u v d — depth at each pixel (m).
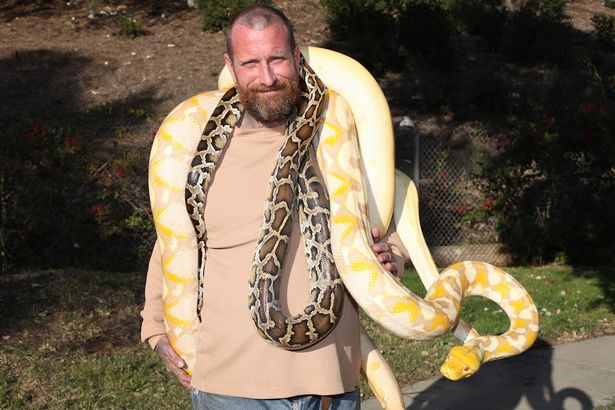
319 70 4.32
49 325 9.34
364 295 3.76
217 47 28.83
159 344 4.19
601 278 13.73
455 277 4.34
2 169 12.99
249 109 3.73
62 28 30.05
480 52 30.41
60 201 13.42
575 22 35.28
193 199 3.87
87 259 13.68
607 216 15.65
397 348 8.91
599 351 9.03
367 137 4.24
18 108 22.81
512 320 4.38
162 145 4.09
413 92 26.25
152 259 4.23
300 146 3.81
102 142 20.59
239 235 3.77
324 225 3.81
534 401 7.43
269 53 3.59
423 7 28.00
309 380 3.62
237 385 3.65
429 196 16.66
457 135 22.33
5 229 12.96
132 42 29.05
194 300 4.04
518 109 25.34
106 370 7.98
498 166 15.81
